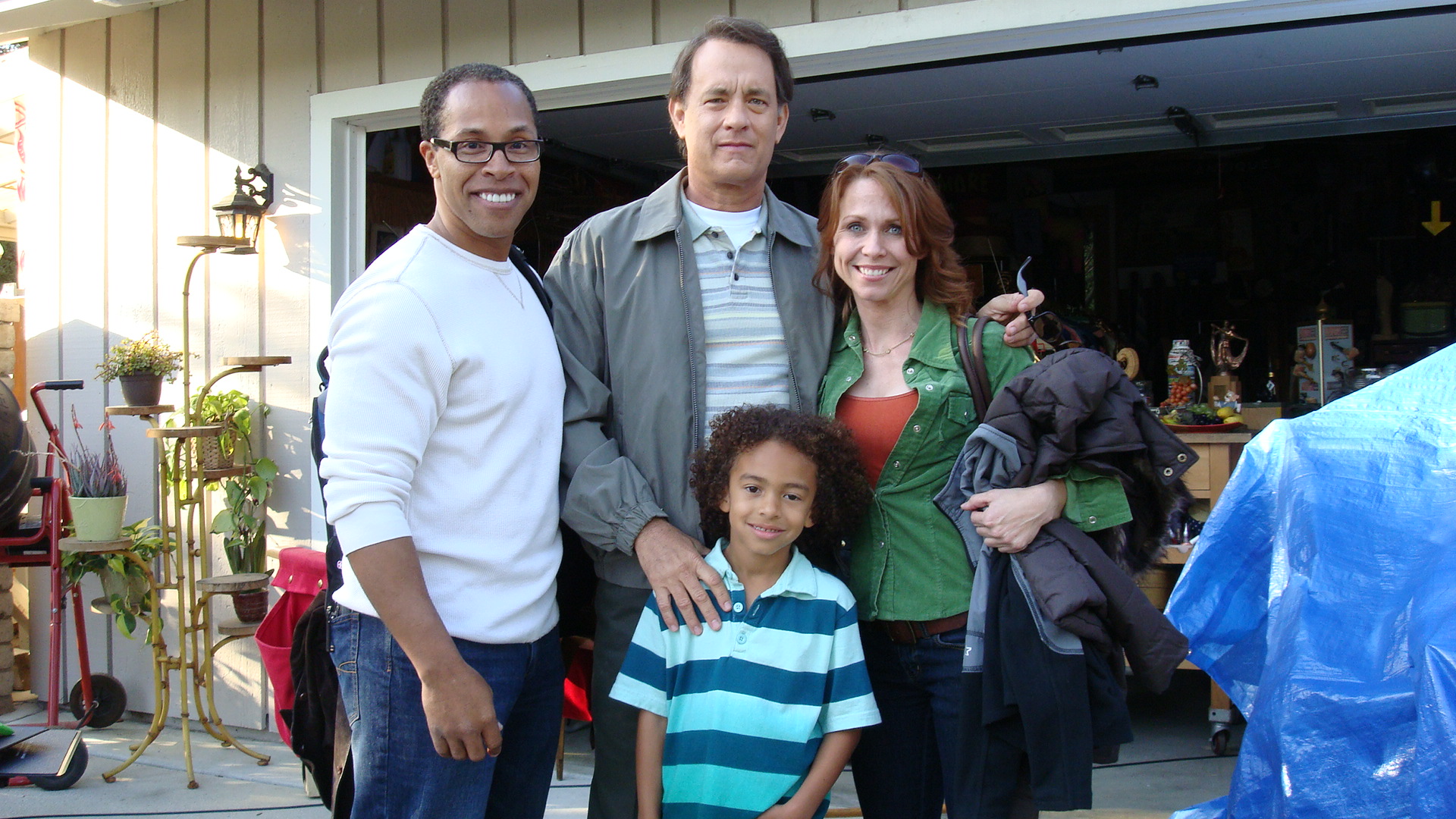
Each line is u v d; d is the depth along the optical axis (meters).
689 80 1.93
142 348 3.87
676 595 1.75
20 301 4.73
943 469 1.85
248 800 3.45
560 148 5.45
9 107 5.72
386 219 4.23
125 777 3.68
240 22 4.07
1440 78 4.29
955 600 1.83
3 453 3.67
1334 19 2.87
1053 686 1.67
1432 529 1.63
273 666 3.07
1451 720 1.39
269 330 4.04
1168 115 4.91
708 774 1.72
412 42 3.77
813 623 1.77
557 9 3.52
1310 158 5.66
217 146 4.13
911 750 1.93
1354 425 1.84
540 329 1.80
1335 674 1.62
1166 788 3.36
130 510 4.30
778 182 6.40
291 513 4.01
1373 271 5.54
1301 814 1.57
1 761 3.54
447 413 1.64
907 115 4.89
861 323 1.95
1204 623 2.01
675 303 1.91
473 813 1.68
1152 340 6.05
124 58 4.29
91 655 4.45
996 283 6.07
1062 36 2.96
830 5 3.13
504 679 1.71
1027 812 1.76
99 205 4.36
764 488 1.73
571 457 1.83
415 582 1.54
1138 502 1.78
